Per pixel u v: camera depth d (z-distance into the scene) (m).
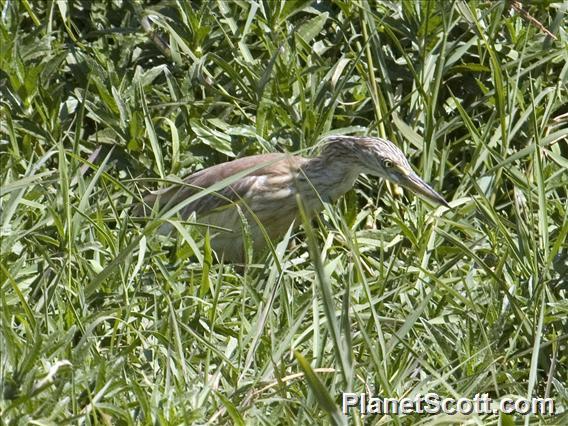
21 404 7.95
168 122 12.19
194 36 12.89
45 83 12.45
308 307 9.47
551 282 10.84
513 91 12.18
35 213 10.92
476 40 12.88
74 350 8.65
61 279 9.85
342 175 12.30
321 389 7.23
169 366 8.68
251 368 9.43
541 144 11.87
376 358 8.60
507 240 10.70
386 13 13.22
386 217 12.29
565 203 11.85
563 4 13.12
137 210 12.33
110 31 13.17
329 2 13.53
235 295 10.59
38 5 13.59
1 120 12.26
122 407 8.49
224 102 12.60
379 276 10.73
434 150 12.32
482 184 11.98
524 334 10.08
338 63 12.83
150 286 10.34
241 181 12.19
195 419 8.09
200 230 12.25
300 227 12.53
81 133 12.39
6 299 9.36
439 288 10.65
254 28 13.20
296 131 12.50
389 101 12.74
